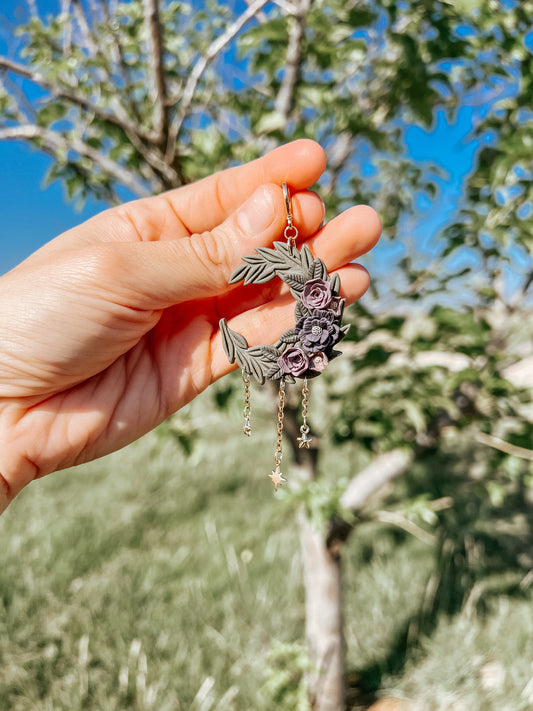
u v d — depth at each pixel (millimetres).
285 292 218
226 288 191
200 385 224
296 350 186
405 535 650
